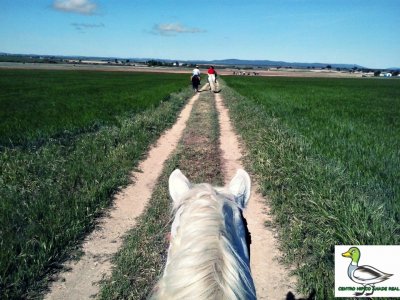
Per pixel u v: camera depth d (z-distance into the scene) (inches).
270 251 197.3
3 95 999.0
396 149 363.3
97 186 271.9
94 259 191.8
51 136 413.1
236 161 368.2
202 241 58.3
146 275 174.9
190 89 1359.5
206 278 53.6
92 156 345.7
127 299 159.5
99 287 169.5
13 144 375.2
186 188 86.4
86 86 1444.4
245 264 61.4
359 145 368.8
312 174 267.4
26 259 180.2
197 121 609.0
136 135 446.3
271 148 355.3
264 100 885.2
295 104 846.5
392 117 639.8
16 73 2610.7
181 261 56.6
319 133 440.5
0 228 205.9
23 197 245.3
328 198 226.7
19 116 559.2
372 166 299.1
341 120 581.3
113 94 1027.3
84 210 235.6
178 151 399.5
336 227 195.9
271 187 275.3
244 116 614.9
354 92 1488.7
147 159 378.6
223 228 61.4
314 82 2476.6
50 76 2325.3
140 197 277.3
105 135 429.1
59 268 183.2
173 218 75.9
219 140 463.2
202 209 65.8
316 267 175.9
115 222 235.0
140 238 206.2
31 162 302.0
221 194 77.4
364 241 177.9
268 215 239.6
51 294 164.9
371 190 244.2
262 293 164.4
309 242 195.0
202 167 342.0
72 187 274.1
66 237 203.0
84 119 522.3
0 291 159.9
